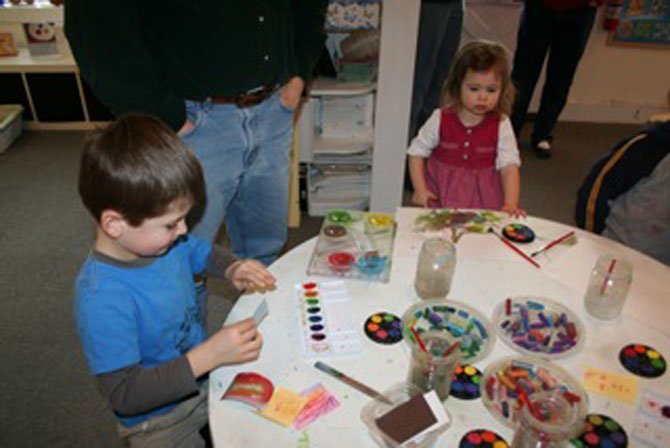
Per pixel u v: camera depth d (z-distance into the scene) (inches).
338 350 36.9
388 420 30.5
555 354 37.0
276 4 57.7
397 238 50.3
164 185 32.6
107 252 36.0
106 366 33.7
